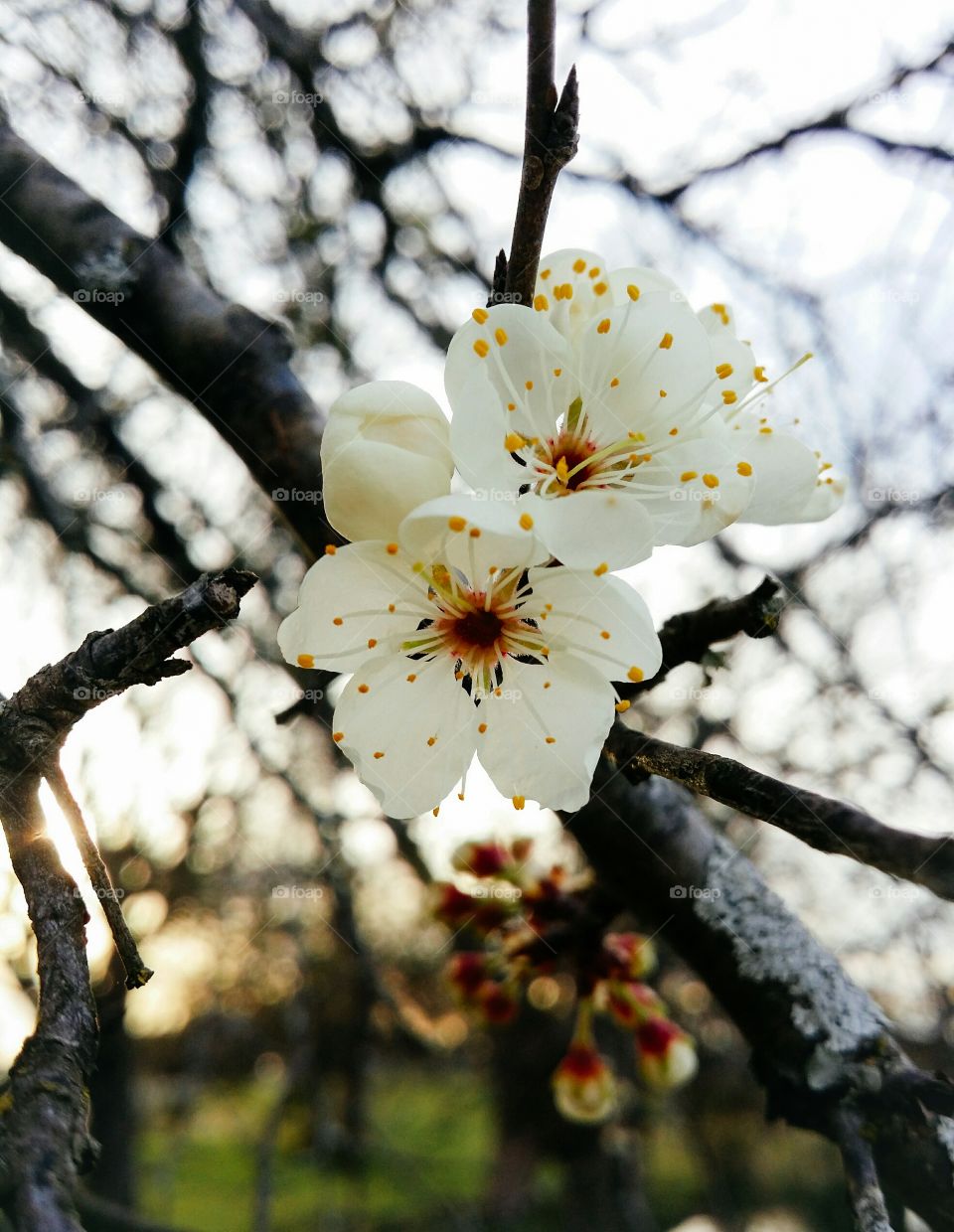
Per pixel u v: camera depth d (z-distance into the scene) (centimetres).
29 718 6
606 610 6
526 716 6
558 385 6
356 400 6
